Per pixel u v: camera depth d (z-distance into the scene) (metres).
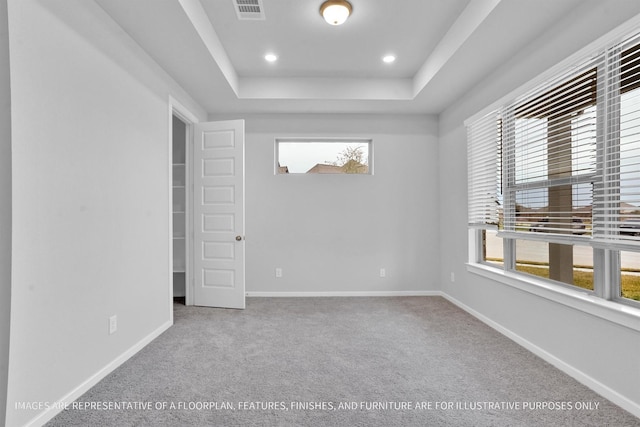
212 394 1.90
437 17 2.67
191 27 2.35
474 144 3.47
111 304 2.19
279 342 2.70
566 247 2.38
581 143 2.18
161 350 2.53
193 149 3.83
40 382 1.61
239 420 1.66
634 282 1.87
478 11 2.31
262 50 3.19
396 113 4.36
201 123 3.80
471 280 3.50
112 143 2.22
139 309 2.55
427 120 4.39
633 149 1.72
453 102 3.94
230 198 3.71
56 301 1.72
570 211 2.26
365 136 4.37
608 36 1.81
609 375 1.84
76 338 1.86
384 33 2.91
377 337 2.81
